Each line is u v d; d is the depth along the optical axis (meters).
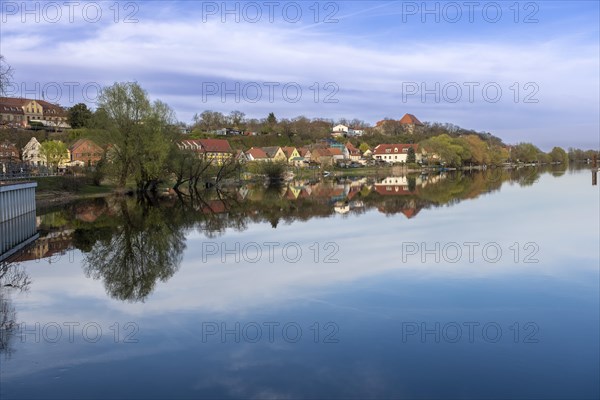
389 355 13.53
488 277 21.30
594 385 11.81
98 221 41.47
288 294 19.16
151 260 25.67
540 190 63.91
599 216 38.72
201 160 76.00
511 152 188.50
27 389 11.82
